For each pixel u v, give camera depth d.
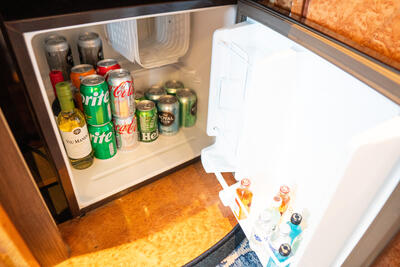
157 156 1.39
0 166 0.70
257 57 0.91
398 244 0.73
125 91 1.18
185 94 1.48
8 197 0.76
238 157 0.96
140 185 1.30
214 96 1.08
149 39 1.45
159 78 1.56
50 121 0.87
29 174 0.78
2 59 0.90
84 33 1.23
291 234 0.89
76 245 1.10
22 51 0.72
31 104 0.81
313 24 0.80
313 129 0.91
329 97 0.82
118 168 1.32
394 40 0.62
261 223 0.91
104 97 1.12
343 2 0.71
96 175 1.28
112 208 1.23
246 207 1.00
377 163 0.59
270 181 1.12
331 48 0.71
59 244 1.00
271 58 0.78
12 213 0.80
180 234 1.14
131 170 1.31
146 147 1.44
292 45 0.86
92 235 1.13
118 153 1.39
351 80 0.73
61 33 1.27
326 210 0.63
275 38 0.93
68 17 0.74
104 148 1.29
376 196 0.70
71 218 1.17
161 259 1.06
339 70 0.76
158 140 1.49
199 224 1.18
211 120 1.14
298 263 0.75
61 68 1.18
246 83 0.96
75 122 1.09
